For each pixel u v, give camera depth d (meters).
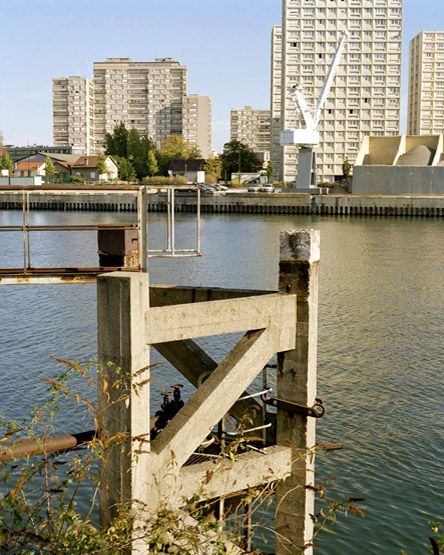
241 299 7.39
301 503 8.08
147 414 6.65
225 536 7.27
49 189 11.27
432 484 14.36
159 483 6.91
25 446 6.86
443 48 194.38
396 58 146.25
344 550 12.18
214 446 8.67
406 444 16.22
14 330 26.97
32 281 11.06
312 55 145.88
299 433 8.05
